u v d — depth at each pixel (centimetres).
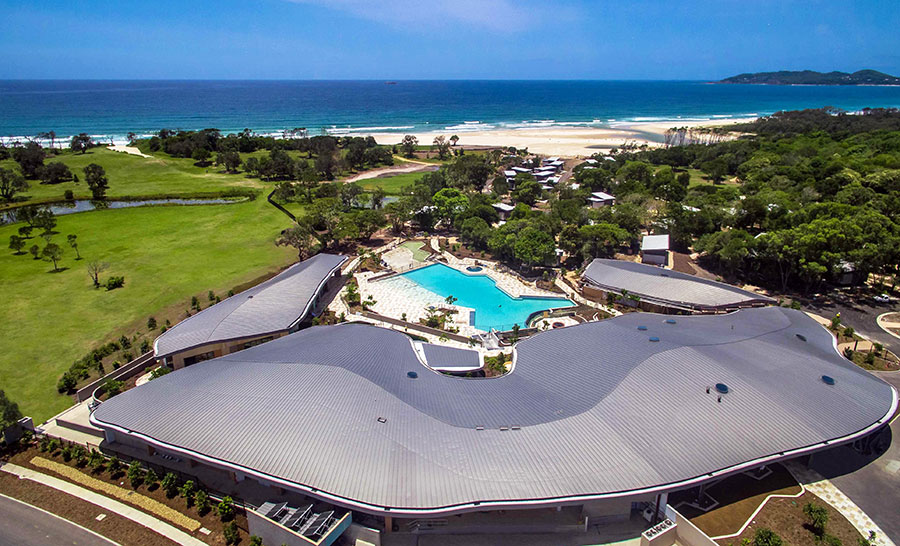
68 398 5359
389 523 3719
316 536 3466
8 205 13525
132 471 4153
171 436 4044
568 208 11044
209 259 9506
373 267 9200
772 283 8312
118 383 5294
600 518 3834
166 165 19512
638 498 3638
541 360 5244
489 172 17112
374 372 4709
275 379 4503
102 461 4394
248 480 4169
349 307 7569
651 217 11231
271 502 3797
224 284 8325
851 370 4922
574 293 8100
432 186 14600
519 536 3756
